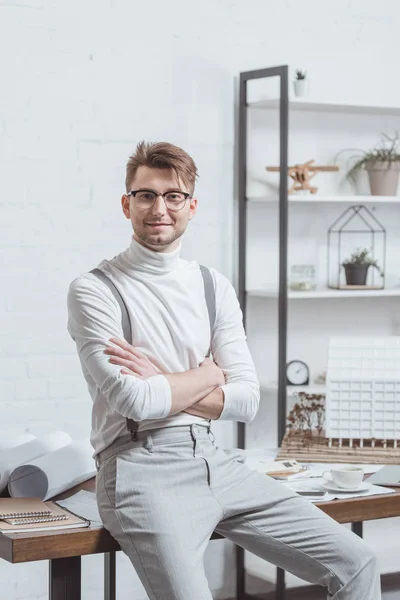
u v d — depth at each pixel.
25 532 2.24
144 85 3.98
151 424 2.37
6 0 3.69
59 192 3.82
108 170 3.92
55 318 3.83
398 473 2.84
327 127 4.45
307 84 4.21
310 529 2.39
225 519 2.45
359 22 4.45
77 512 2.46
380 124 4.56
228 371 2.59
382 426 3.06
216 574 4.14
